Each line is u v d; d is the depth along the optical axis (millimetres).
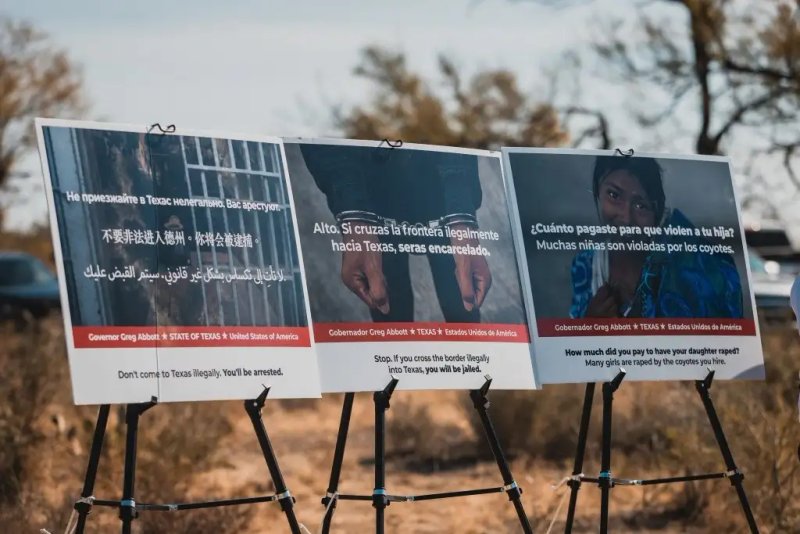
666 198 8055
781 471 9648
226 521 9836
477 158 7641
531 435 13469
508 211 7703
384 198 7258
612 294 7789
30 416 12031
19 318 25750
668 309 7895
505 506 10820
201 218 6688
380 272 7141
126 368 6328
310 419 16672
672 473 10992
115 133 6562
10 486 10805
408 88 34500
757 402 11461
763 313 17219
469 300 7371
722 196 8219
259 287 6777
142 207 6547
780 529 9195
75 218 6367
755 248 26641
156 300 6477
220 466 12602
